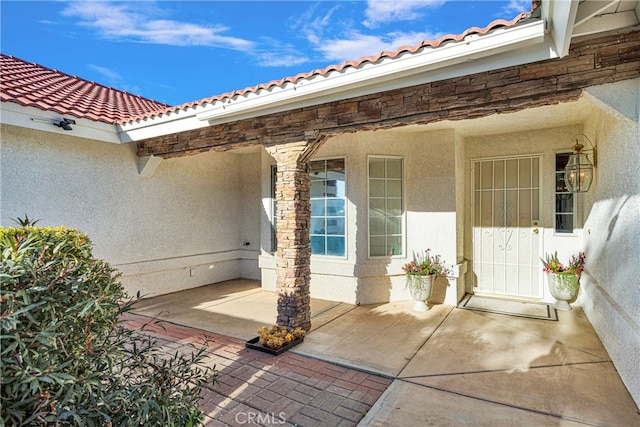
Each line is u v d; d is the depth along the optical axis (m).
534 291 7.10
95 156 7.00
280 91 4.82
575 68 3.47
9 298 1.54
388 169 7.34
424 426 3.13
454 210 6.91
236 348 4.93
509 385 3.81
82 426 1.62
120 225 7.41
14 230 2.15
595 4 2.85
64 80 8.76
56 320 1.70
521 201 7.17
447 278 6.96
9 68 7.61
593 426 3.08
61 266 1.83
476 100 3.97
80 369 1.85
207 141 6.46
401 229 7.38
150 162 7.55
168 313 6.66
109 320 2.07
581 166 5.68
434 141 7.09
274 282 8.32
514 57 3.52
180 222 8.62
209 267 9.30
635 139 3.39
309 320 5.58
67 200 6.55
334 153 7.38
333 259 7.44
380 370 4.21
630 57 3.25
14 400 1.55
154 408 1.96
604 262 4.80
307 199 5.55
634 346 3.44
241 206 10.16
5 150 5.77
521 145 7.11
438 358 4.52
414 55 3.82
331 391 3.75
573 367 4.21
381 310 6.67
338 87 4.42
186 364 2.44
